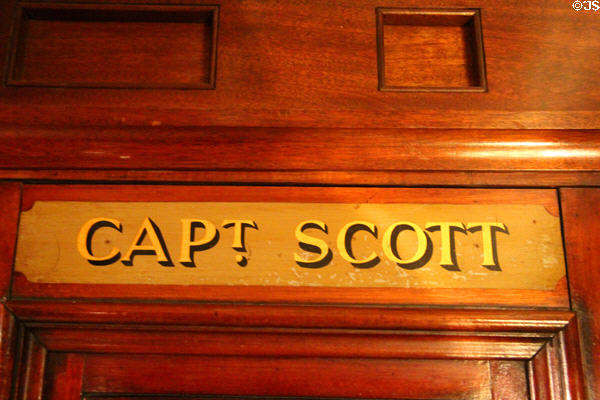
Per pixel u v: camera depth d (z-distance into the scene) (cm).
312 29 103
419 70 103
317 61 101
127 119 97
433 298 92
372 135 97
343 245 94
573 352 89
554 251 94
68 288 92
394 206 96
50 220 95
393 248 94
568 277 93
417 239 94
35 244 94
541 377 89
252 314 89
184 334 90
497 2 105
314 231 95
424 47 105
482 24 103
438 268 93
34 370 89
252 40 102
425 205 96
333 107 98
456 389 90
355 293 92
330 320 89
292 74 100
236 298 91
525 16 104
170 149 97
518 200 97
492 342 90
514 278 93
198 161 97
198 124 97
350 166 97
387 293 92
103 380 90
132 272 93
